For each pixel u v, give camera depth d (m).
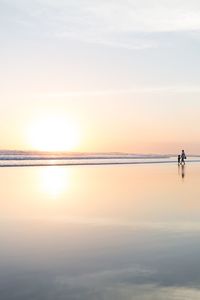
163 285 6.73
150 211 14.88
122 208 15.65
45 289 6.55
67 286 6.69
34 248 9.28
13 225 12.32
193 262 8.04
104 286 6.70
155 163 71.06
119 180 29.03
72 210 15.25
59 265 7.88
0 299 6.11
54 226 12.13
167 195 19.78
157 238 10.30
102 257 8.47
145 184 25.81
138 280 6.97
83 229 11.63
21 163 66.19
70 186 24.72
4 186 24.70
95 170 43.84
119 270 7.55
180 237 10.41
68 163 68.00
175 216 13.76
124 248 9.25
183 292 6.43
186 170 43.44
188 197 18.98
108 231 11.33
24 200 18.30
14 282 6.87
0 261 8.16
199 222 12.62
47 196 19.73
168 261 8.12
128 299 6.16
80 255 8.63
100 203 17.12
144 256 8.52
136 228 11.72
